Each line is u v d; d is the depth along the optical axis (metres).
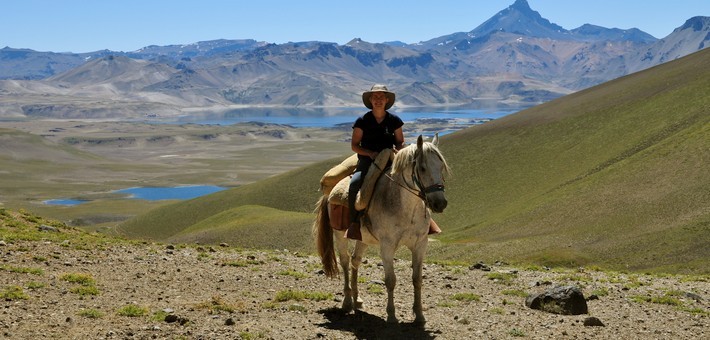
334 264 12.72
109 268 16.12
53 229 23.78
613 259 65.19
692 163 95.69
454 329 11.23
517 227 94.00
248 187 191.12
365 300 13.63
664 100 162.75
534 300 13.34
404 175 10.59
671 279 21.34
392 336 10.65
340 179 12.42
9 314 10.63
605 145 147.12
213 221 129.00
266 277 16.30
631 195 91.12
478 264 21.08
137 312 11.23
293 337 10.39
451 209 136.12
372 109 11.61
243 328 10.70
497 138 188.62
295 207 169.38
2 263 15.16
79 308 11.48
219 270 17.05
